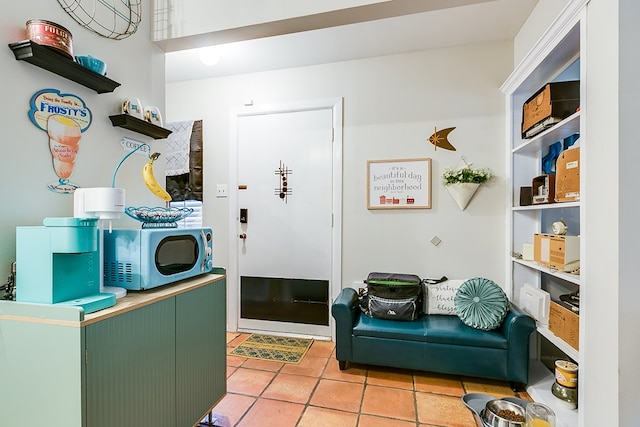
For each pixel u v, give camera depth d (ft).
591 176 4.79
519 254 8.25
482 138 8.81
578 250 5.73
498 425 5.42
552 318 6.36
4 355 3.59
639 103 4.15
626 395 4.18
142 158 5.95
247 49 9.00
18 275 3.66
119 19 5.52
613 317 4.31
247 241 10.65
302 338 10.10
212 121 10.90
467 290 7.72
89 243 3.70
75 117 4.71
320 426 5.89
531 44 7.39
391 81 9.41
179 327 4.77
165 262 4.90
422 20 7.68
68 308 3.34
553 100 6.25
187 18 6.18
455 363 7.16
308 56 9.43
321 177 10.02
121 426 3.77
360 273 9.68
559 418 5.67
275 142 10.38
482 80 8.81
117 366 3.73
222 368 5.90
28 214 4.13
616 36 4.23
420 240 9.25
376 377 7.63
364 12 5.62
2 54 3.85
